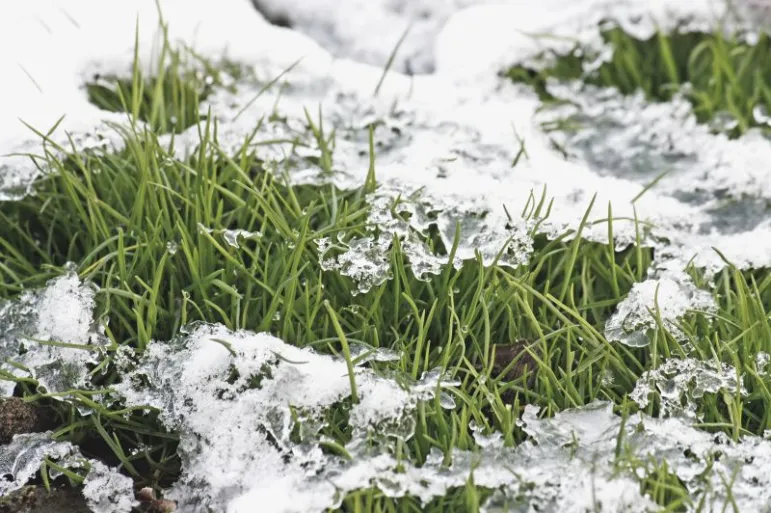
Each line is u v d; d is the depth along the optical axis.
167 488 0.93
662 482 0.91
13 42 1.03
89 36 1.04
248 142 1.00
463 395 0.93
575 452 0.92
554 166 1.03
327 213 0.98
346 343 0.92
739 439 0.93
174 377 0.94
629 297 0.96
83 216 0.97
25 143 1.00
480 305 0.96
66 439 0.94
